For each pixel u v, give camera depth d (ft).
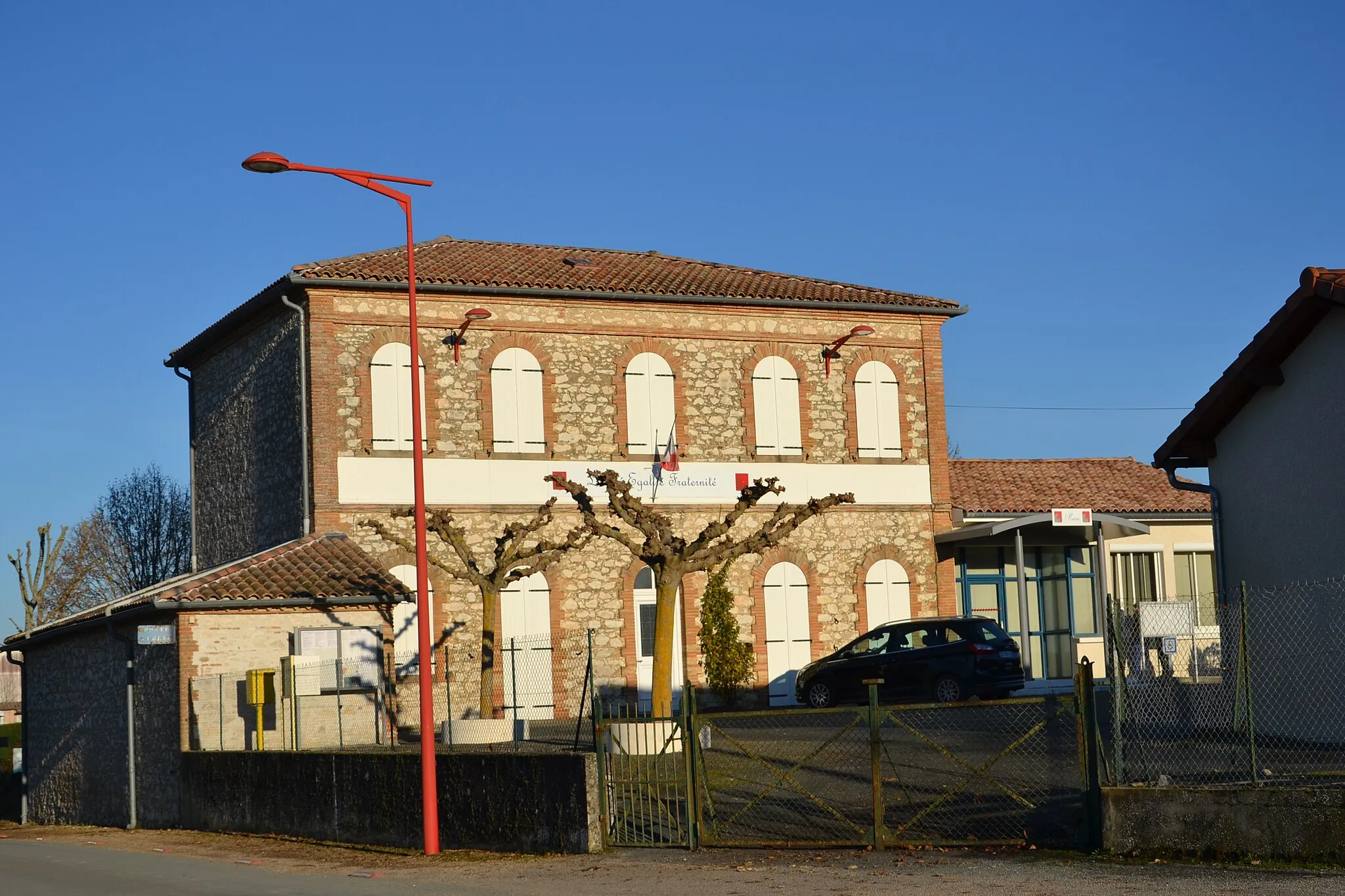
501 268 100.32
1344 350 58.29
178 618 76.23
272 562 82.84
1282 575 61.77
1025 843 43.04
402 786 56.80
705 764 59.62
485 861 49.47
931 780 54.54
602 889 40.70
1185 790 40.50
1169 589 110.42
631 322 100.12
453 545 80.74
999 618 108.17
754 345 103.24
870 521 104.47
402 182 55.57
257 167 52.65
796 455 103.19
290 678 74.84
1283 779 46.16
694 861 45.27
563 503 96.27
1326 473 59.41
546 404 97.04
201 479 110.93
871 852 44.21
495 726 76.95
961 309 108.47
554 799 49.90
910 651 88.53
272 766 66.39
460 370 94.99
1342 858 38.01
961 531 102.58
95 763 89.10
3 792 133.18
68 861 58.90
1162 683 60.80
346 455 91.45
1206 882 36.47
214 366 108.37
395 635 90.33
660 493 99.09
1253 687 61.72
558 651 93.76
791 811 50.90
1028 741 62.85
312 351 91.35
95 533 199.82
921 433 107.04
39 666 101.40
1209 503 111.14
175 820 76.38
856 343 106.11
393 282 92.73
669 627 71.10
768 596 101.19
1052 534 107.14
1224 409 64.64
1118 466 119.55
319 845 59.93
